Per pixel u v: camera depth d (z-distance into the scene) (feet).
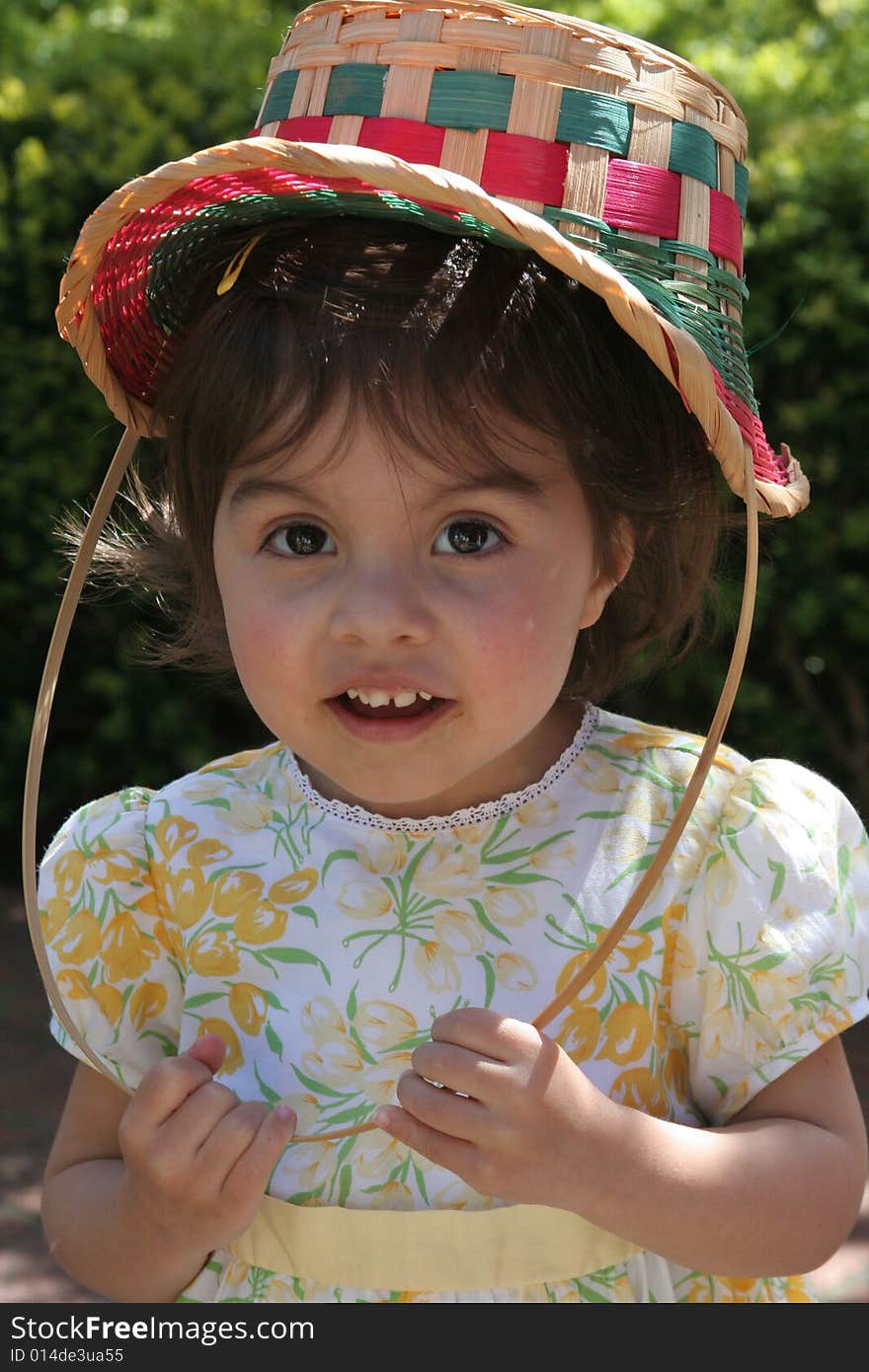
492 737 4.17
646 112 4.19
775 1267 4.32
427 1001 4.53
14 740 15.81
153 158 14.52
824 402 13.50
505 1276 4.30
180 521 4.90
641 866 4.65
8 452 15.12
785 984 4.49
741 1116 4.56
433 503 4.11
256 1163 4.20
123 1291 4.58
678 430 4.62
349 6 4.29
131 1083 4.85
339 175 3.61
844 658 14.43
